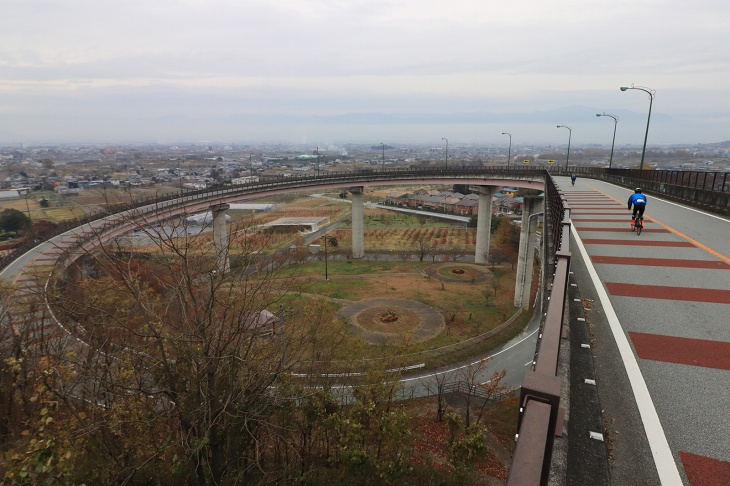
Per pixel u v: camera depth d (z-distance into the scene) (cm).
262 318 1856
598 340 699
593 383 560
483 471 1925
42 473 908
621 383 573
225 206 5541
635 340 697
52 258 3419
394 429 1541
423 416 2375
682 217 1933
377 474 1487
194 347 1150
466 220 10438
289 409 1440
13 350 1485
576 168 6259
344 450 1420
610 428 479
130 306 1294
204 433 1089
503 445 2116
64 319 1666
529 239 4288
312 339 1909
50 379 1162
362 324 3897
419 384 2770
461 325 3925
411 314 4175
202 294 1242
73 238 3606
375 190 19000
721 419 494
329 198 16275
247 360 1165
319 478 1462
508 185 5753
